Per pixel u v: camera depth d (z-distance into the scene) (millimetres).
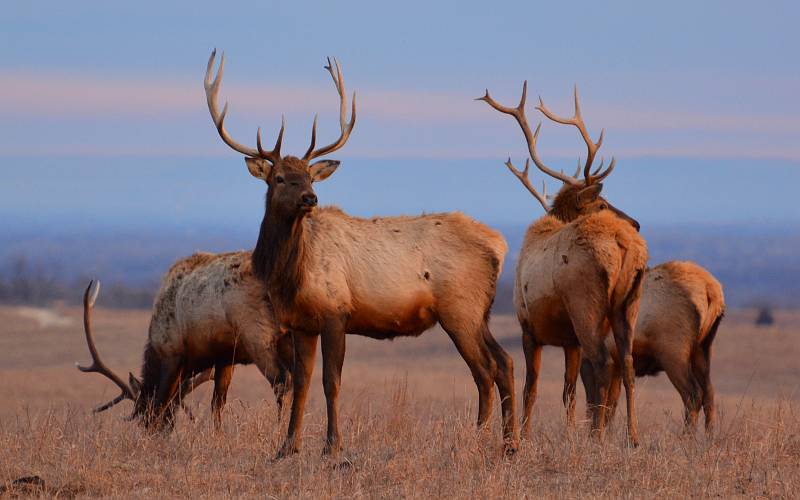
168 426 41812
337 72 38094
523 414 38906
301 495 28969
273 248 35406
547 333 39062
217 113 36625
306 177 35125
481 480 30156
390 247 37125
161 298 45781
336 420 35188
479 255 37688
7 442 35125
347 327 37219
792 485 29578
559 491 29500
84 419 41656
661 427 42062
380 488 29969
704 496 28750
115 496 29406
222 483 30797
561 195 45375
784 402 45438
